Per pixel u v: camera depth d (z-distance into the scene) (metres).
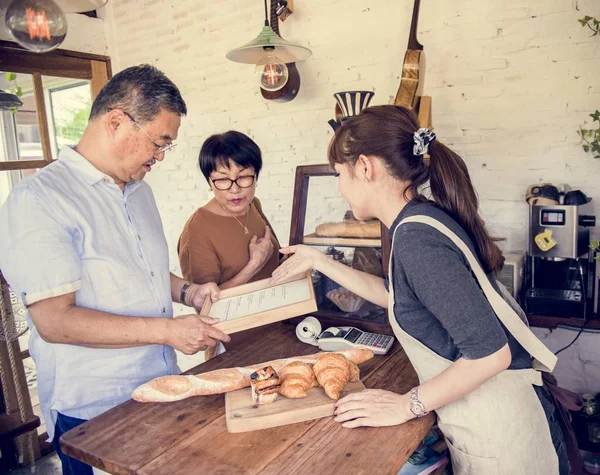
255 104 3.15
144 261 1.51
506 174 2.43
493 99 2.41
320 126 2.94
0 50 2.87
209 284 1.71
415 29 2.22
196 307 1.73
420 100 2.21
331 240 1.77
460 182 1.14
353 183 1.20
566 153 2.29
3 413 2.77
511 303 1.30
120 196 1.48
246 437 1.12
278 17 2.84
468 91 2.46
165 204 3.68
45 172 1.38
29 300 1.25
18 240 1.26
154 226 1.63
